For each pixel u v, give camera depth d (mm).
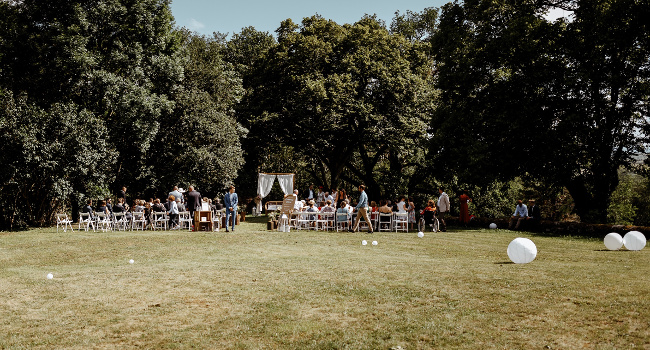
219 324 5680
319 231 19469
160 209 21438
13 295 7465
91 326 5715
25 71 25188
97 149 23625
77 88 24641
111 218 22266
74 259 11750
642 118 21500
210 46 33844
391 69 31922
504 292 6762
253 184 40906
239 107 34938
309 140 34156
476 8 23797
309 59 32469
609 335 4852
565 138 20109
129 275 9023
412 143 32125
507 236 17156
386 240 15445
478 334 5020
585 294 6477
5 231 21500
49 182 22734
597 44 20250
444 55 24875
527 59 21141
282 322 5680
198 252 12547
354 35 32688
